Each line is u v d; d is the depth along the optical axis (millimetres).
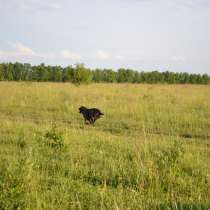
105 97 28578
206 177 9211
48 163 10156
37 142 12727
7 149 11648
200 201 7680
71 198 7652
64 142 12070
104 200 7594
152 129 17016
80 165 10078
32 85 38188
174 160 9797
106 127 17781
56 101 25359
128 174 9266
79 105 23547
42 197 7539
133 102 24672
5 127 15195
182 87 47125
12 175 7566
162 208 7301
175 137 15156
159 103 24219
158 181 8578
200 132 16578
